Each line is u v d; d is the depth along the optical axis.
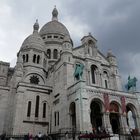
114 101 41.31
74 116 40.94
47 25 81.56
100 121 42.34
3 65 62.59
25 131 42.78
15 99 47.06
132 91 46.38
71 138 33.41
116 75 54.72
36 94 48.69
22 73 52.94
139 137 36.53
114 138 34.06
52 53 71.50
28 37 64.50
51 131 44.94
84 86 38.53
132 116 43.84
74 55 50.19
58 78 49.22
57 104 46.03
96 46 54.94
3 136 36.12
